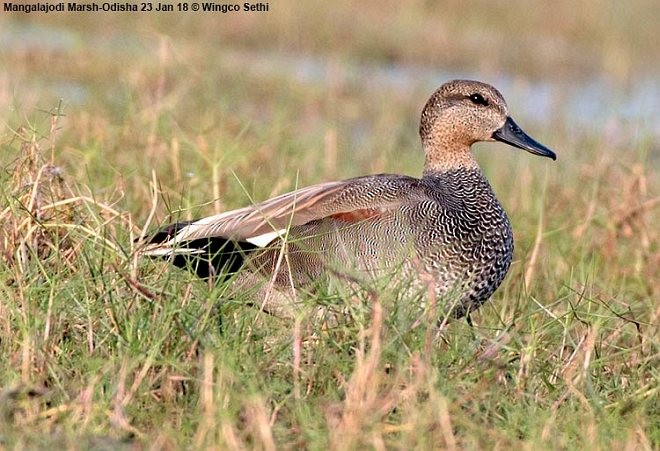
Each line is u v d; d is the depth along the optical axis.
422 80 46.41
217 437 12.58
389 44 51.12
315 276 17.22
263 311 15.77
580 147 34.16
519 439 13.60
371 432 12.54
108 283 15.12
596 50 54.78
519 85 47.31
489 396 14.12
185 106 30.27
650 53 55.25
